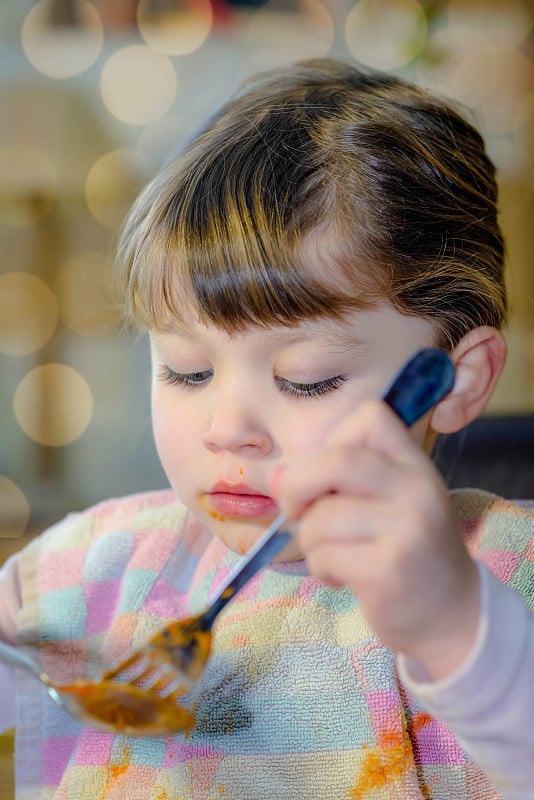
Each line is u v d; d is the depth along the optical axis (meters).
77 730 0.73
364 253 0.63
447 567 0.45
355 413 0.48
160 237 0.65
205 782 0.67
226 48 1.98
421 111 0.77
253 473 0.62
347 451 0.46
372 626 0.46
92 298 2.05
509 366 1.85
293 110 0.74
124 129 1.99
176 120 1.99
